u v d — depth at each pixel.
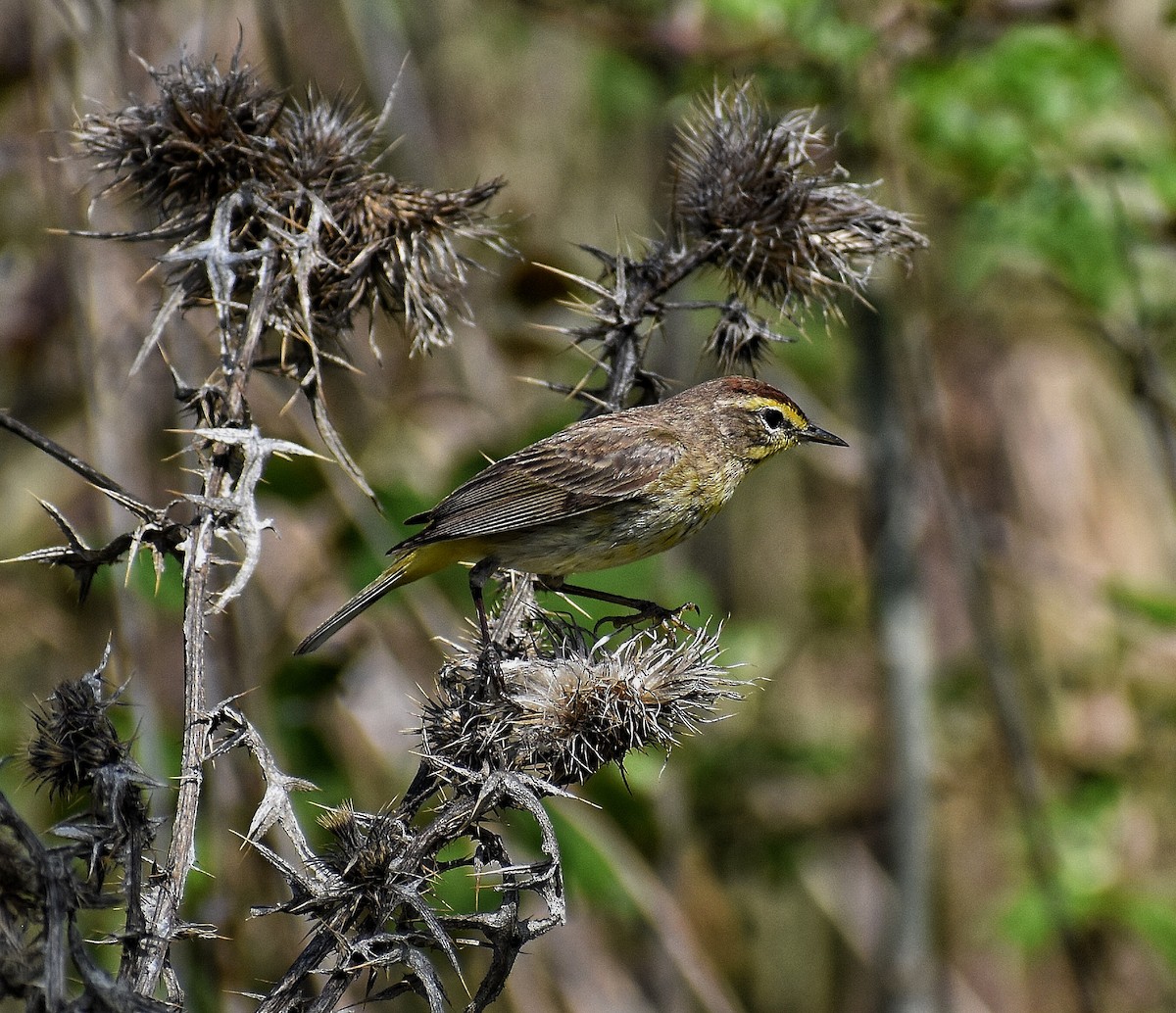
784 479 16.97
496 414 13.23
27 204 12.88
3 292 12.83
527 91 15.75
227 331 6.64
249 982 10.38
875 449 14.07
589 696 6.77
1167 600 13.57
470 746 6.52
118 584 10.41
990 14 13.47
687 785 14.38
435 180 14.73
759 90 12.44
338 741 11.92
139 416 11.56
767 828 15.20
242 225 7.26
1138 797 14.68
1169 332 14.52
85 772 5.78
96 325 10.95
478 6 15.78
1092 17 14.33
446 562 9.53
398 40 14.77
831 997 15.65
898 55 13.29
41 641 12.82
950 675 15.80
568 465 9.48
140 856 5.68
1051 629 15.84
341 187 7.40
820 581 17.00
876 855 15.80
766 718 15.33
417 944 5.79
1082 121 13.58
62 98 10.73
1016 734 13.12
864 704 16.33
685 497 9.94
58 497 12.87
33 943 5.34
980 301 15.92
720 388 10.44
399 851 5.97
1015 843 15.02
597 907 12.73
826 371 16.75
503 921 5.77
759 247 7.83
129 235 6.83
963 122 13.43
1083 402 16.12
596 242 15.37
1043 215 13.72
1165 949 13.19
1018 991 15.55
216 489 6.53
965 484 16.31
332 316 7.34
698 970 11.91
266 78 11.33
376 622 12.16
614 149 15.72
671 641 7.27
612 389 7.79
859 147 13.27
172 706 12.16
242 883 10.82
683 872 13.49
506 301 13.26
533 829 11.47
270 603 11.68
